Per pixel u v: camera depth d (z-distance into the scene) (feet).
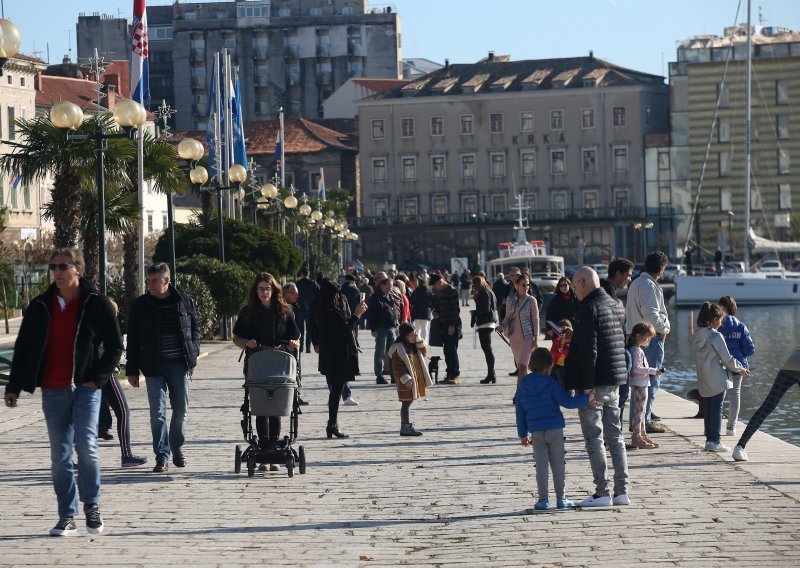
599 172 526.57
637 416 59.52
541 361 43.98
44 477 52.70
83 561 35.96
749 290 324.60
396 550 37.40
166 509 44.86
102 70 205.67
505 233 535.19
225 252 171.73
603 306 44.27
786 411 95.55
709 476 50.37
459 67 561.43
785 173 502.79
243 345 54.65
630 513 42.50
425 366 66.59
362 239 538.47
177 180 134.00
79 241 117.50
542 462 43.91
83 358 39.99
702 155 511.81
